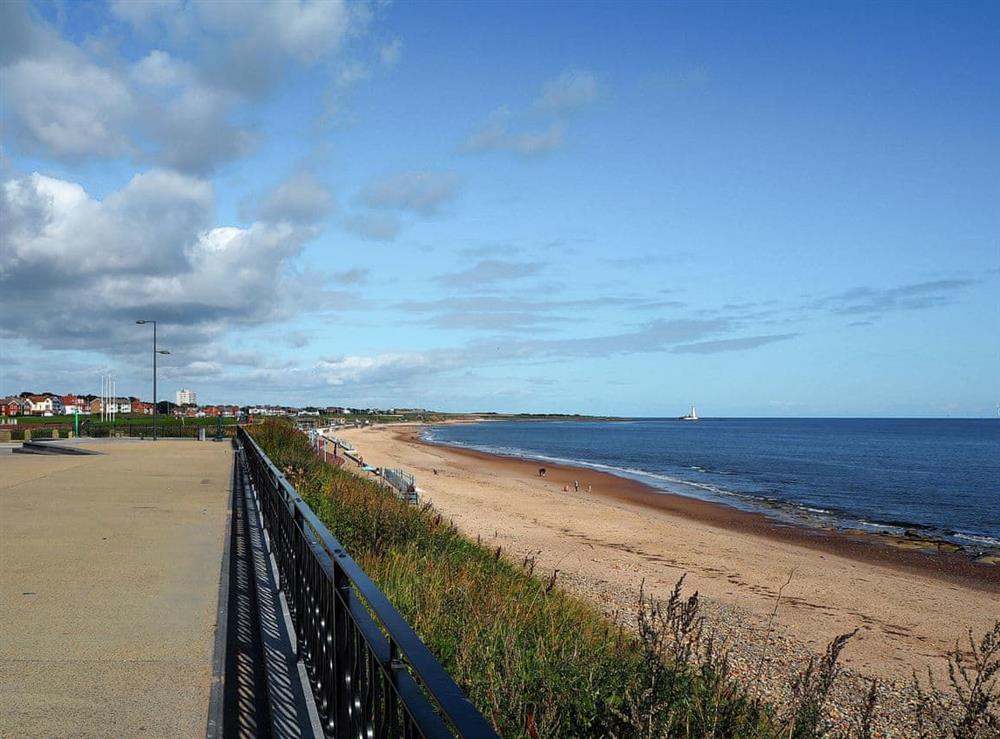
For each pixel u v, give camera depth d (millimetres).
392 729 2570
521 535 23578
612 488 43406
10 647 5109
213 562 7879
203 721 3961
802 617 14977
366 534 10875
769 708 5215
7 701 4191
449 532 14367
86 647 5129
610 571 18297
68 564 7777
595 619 9914
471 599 7137
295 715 4184
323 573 4207
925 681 10945
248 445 18047
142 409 164500
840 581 19078
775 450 92375
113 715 4023
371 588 2941
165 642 5254
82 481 16422
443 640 5766
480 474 50531
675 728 3975
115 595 6512
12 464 21844
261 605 6375
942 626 14898
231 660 5086
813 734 4578
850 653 12406
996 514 34281
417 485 38531
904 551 24500
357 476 24953
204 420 87750
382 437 124750
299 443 25812
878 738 8508
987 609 16594
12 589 6711
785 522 30812
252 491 14195
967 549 25000
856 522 31172
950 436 142500
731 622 13852
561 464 64500
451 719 1776
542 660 5340
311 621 4727
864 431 179000
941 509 35969
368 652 3172
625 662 5133
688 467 62469
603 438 137750
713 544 24141
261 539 9492
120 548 8648
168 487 15281
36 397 157000
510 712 4215
